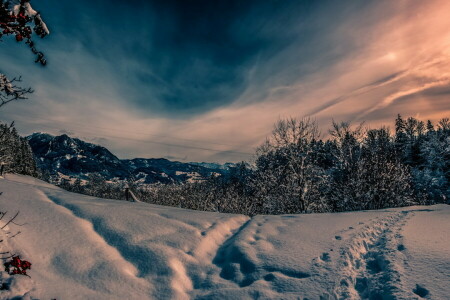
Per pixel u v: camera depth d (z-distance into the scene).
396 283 3.82
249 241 6.07
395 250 4.95
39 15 3.37
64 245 5.23
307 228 6.84
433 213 7.64
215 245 6.20
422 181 30.34
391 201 18.69
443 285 3.57
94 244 5.46
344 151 21.41
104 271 4.63
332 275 4.32
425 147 37.25
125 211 7.36
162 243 5.74
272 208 22.34
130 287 4.34
